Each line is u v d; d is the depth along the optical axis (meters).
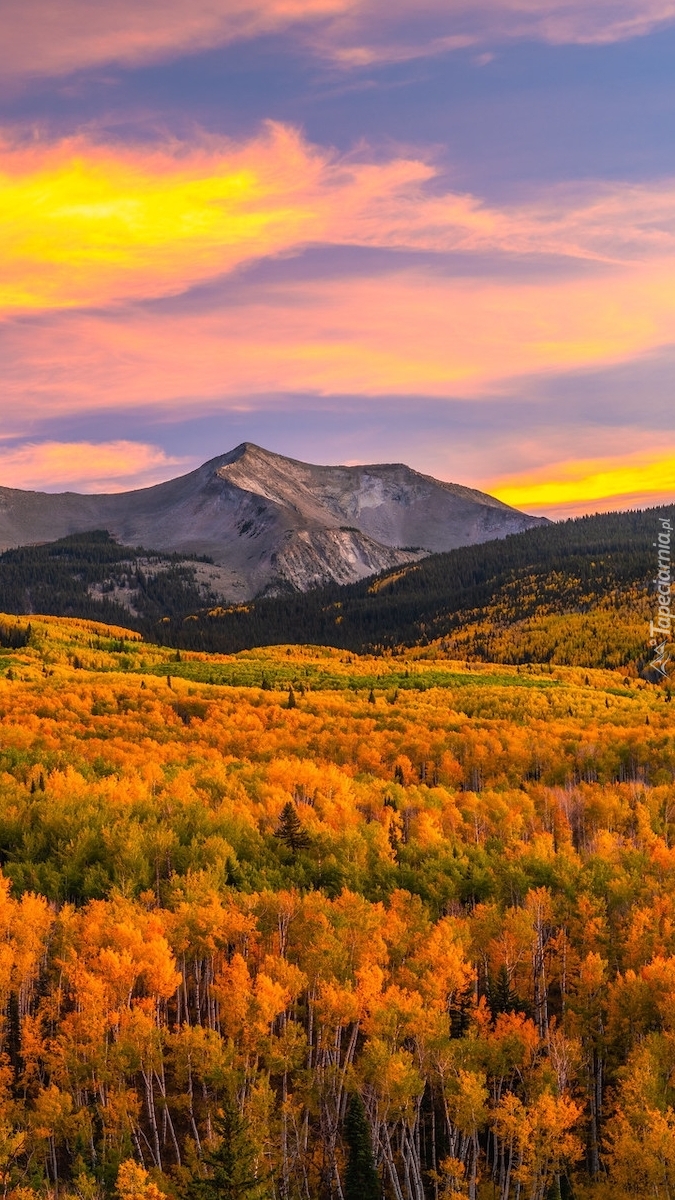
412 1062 57.72
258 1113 53.06
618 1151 52.81
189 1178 50.53
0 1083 54.62
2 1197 47.28
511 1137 53.56
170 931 66.88
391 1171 52.31
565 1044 59.38
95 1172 50.72
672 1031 60.28
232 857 81.38
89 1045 55.59
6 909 65.31
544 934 76.38
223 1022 64.94
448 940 67.06
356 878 81.19
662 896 78.06
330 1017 60.03
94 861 81.31
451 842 89.00
